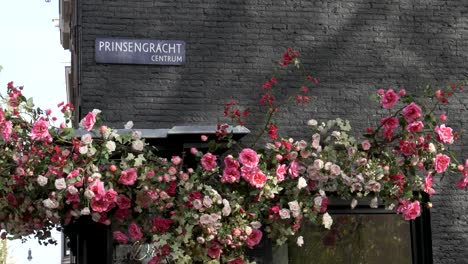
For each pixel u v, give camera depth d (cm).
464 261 889
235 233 676
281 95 873
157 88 853
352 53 896
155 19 860
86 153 659
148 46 855
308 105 878
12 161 675
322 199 707
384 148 720
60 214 685
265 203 700
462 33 924
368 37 901
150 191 670
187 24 866
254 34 878
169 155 793
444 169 713
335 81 888
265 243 826
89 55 844
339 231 868
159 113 851
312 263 855
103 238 809
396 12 912
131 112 846
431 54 914
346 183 707
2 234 713
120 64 850
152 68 855
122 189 677
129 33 854
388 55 903
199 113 858
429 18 919
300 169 698
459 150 905
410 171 720
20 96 667
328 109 881
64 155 657
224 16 874
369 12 905
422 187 723
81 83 841
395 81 901
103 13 851
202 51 866
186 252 682
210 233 673
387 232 879
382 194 723
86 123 661
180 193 672
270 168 698
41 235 732
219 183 690
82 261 812
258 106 868
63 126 669
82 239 816
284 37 884
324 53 890
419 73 909
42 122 657
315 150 700
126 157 673
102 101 841
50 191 677
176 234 677
